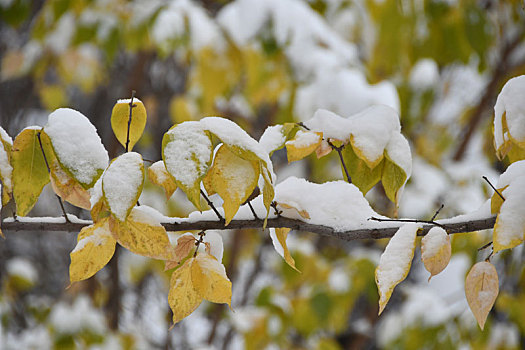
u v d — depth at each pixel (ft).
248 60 9.07
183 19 8.87
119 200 4.10
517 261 9.73
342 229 4.36
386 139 4.47
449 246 4.24
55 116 4.25
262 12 8.41
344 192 4.40
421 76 9.70
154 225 4.18
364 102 7.77
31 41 10.59
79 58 10.73
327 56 8.30
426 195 9.57
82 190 4.34
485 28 9.30
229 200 4.17
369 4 9.57
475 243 9.11
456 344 9.68
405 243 4.25
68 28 10.13
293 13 8.54
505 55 10.53
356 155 4.58
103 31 9.22
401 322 10.08
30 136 4.28
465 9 9.29
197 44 8.85
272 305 9.90
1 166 4.27
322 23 8.91
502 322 10.47
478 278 4.26
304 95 8.04
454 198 9.89
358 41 10.62
